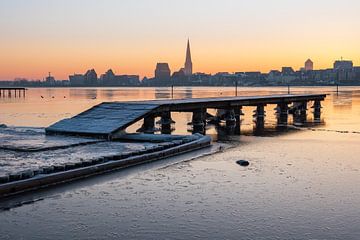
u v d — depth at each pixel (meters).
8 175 24.47
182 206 22.25
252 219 20.36
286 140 46.09
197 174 29.09
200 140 41.06
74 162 29.31
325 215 20.92
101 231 18.86
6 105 114.06
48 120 69.56
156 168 30.86
